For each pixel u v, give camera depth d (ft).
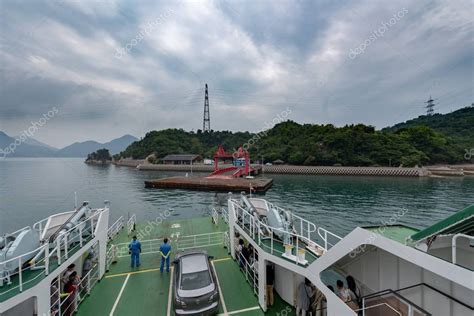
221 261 40.96
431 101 414.62
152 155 422.41
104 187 201.67
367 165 274.98
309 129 351.67
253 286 32.55
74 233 31.45
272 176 262.26
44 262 26.08
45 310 22.63
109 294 31.99
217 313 27.73
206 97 504.84
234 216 41.19
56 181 237.86
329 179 236.02
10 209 124.26
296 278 28.25
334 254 19.97
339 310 19.31
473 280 11.73
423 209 116.26
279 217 31.48
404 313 18.62
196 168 345.72
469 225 14.05
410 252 14.98
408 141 284.20
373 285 21.66
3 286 21.70
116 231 56.54
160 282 34.76
